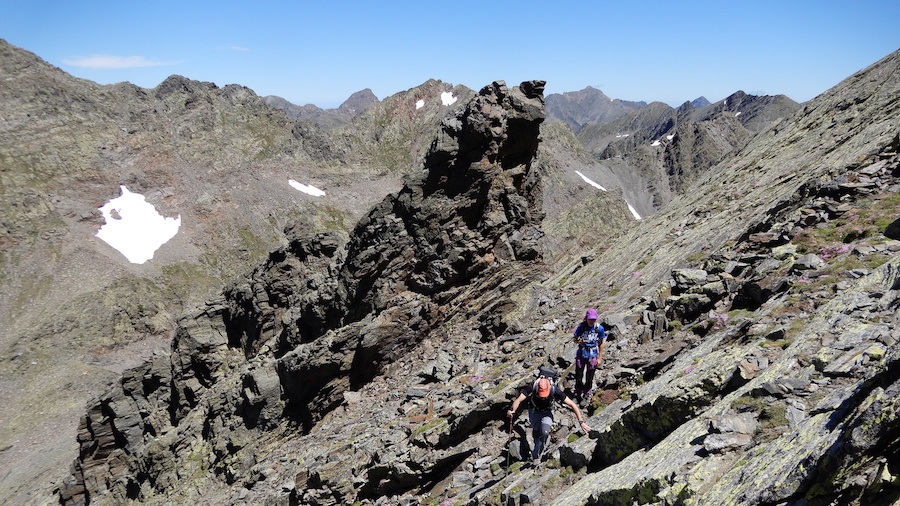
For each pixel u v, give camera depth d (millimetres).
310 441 34812
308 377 38844
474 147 38500
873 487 7215
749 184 43562
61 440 117062
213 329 61594
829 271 16438
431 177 39469
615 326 23141
